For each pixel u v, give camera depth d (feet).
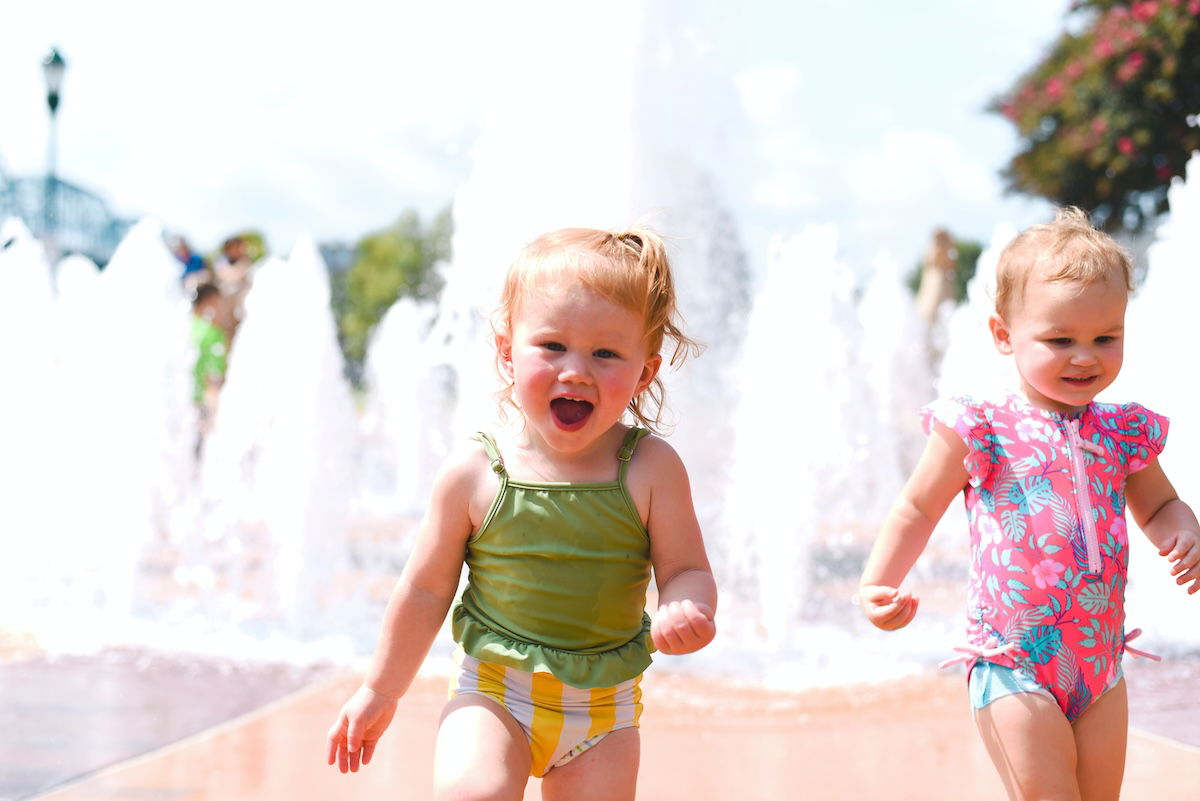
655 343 10.84
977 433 11.25
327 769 16.30
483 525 10.41
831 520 42.60
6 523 33.96
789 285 27.96
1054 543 10.87
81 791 15.20
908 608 10.93
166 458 36.91
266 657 24.50
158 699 20.72
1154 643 25.66
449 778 9.54
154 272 33.99
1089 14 96.99
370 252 204.74
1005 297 11.70
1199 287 27.43
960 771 16.46
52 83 72.08
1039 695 10.66
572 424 10.20
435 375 55.31
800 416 27.09
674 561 10.43
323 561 30.68
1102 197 97.91
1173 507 11.51
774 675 22.49
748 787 15.66
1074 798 10.47
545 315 10.21
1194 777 15.97
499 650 10.16
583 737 10.18
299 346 30.86
